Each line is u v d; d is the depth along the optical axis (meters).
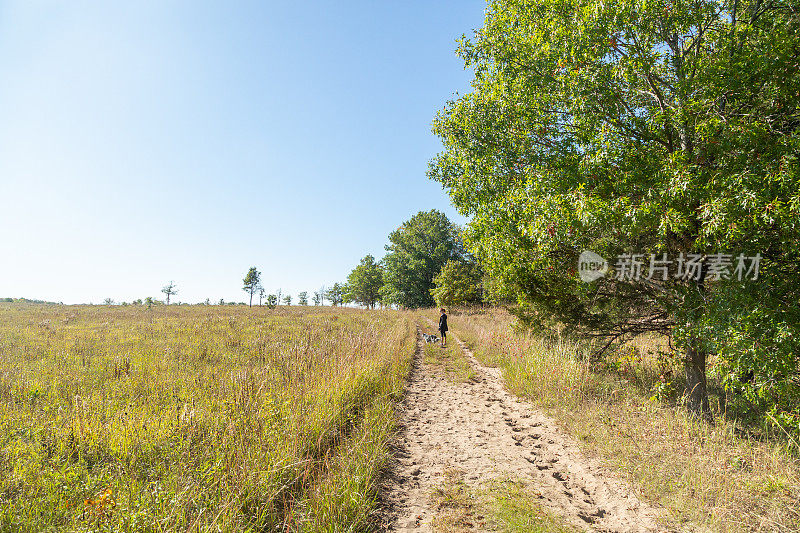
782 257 5.47
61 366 8.95
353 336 12.66
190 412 5.34
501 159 7.56
